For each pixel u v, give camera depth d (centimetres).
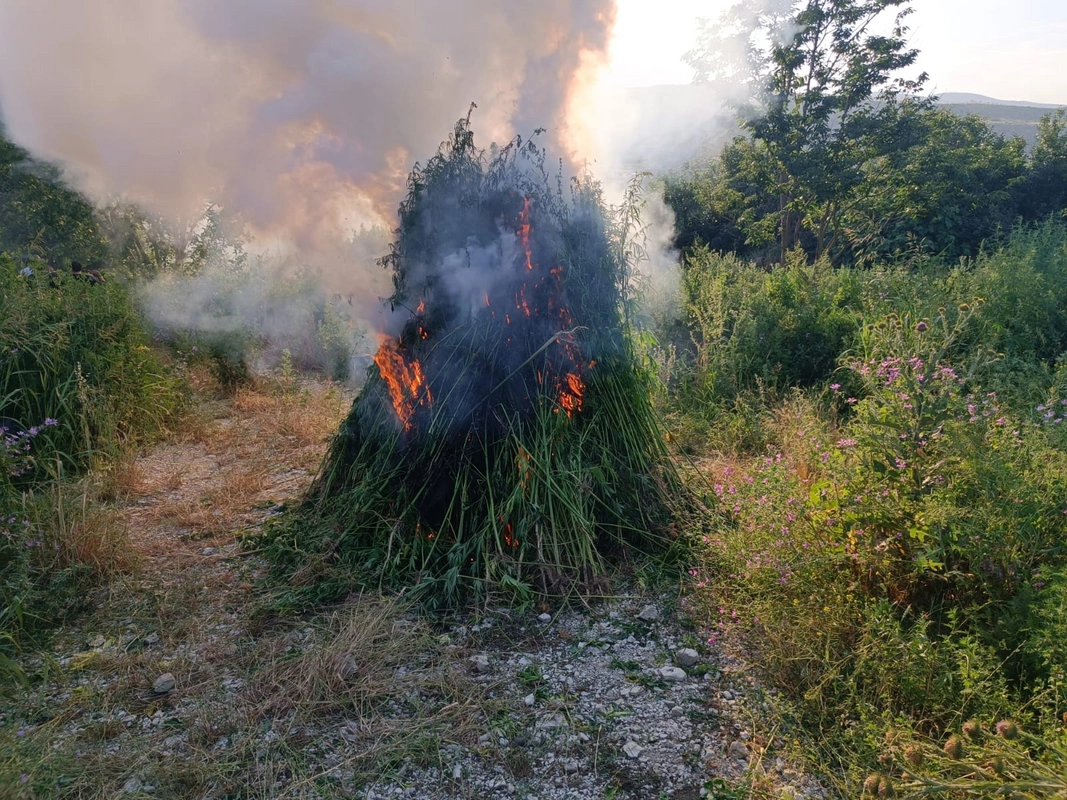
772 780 237
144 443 580
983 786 192
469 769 243
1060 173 1683
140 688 284
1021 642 259
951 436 312
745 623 314
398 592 341
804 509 338
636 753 251
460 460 377
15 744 241
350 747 252
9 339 518
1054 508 298
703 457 552
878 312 746
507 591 341
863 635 272
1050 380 556
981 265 855
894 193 1414
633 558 376
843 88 1337
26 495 396
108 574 361
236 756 246
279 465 542
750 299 769
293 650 305
